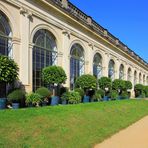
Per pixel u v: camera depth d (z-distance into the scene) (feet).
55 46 78.18
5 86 57.16
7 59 50.60
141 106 88.17
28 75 63.98
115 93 105.09
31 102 56.70
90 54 99.96
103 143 37.81
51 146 32.45
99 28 110.93
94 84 84.12
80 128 41.86
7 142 29.89
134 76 172.86
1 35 57.88
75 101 69.67
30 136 33.17
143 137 42.11
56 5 75.05
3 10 57.57
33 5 66.49
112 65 129.39
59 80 66.54
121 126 51.93
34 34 67.67
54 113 44.93
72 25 86.28
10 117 37.27
